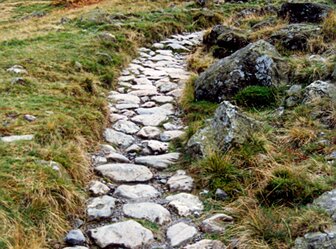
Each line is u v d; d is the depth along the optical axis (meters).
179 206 5.19
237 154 5.85
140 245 4.52
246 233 4.40
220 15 18.67
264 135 6.23
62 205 4.88
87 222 4.92
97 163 6.25
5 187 4.76
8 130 6.22
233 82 8.26
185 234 4.66
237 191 5.30
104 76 10.07
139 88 9.98
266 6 17.39
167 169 6.23
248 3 21.36
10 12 26.94
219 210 5.07
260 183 5.20
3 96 7.68
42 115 6.89
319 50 9.38
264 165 5.56
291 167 5.38
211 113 7.82
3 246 4.05
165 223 4.94
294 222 4.40
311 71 8.05
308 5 11.97
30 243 4.17
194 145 6.37
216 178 5.59
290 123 6.61
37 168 5.17
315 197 4.86
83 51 11.27
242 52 8.66
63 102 7.73
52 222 4.57
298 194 4.91
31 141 5.89
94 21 15.80
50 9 26.17
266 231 4.34
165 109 8.67
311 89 7.07
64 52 10.94
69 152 5.89
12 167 5.13
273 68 8.21
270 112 7.25
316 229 4.20
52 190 4.91
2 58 10.09
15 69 9.09
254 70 8.25
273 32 10.95
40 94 7.96
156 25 15.82
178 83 10.34
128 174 5.97
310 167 5.41
